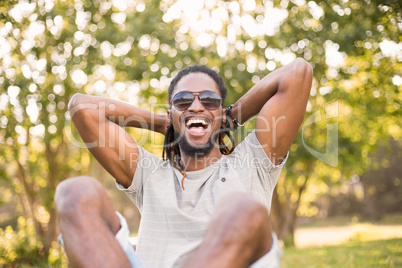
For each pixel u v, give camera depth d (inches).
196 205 69.9
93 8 311.1
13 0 275.4
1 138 306.5
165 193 71.4
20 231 316.8
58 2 295.4
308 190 661.9
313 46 303.9
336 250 277.9
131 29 305.4
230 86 319.0
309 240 697.0
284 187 499.2
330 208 1496.1
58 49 300.0
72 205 50.4
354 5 295.3
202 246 45.4
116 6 317.1
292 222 503.2
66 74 293.6
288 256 263.6
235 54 331.6
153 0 314.2
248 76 320.2
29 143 307.4
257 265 48.4
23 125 285.9
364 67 335.9
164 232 69.1
